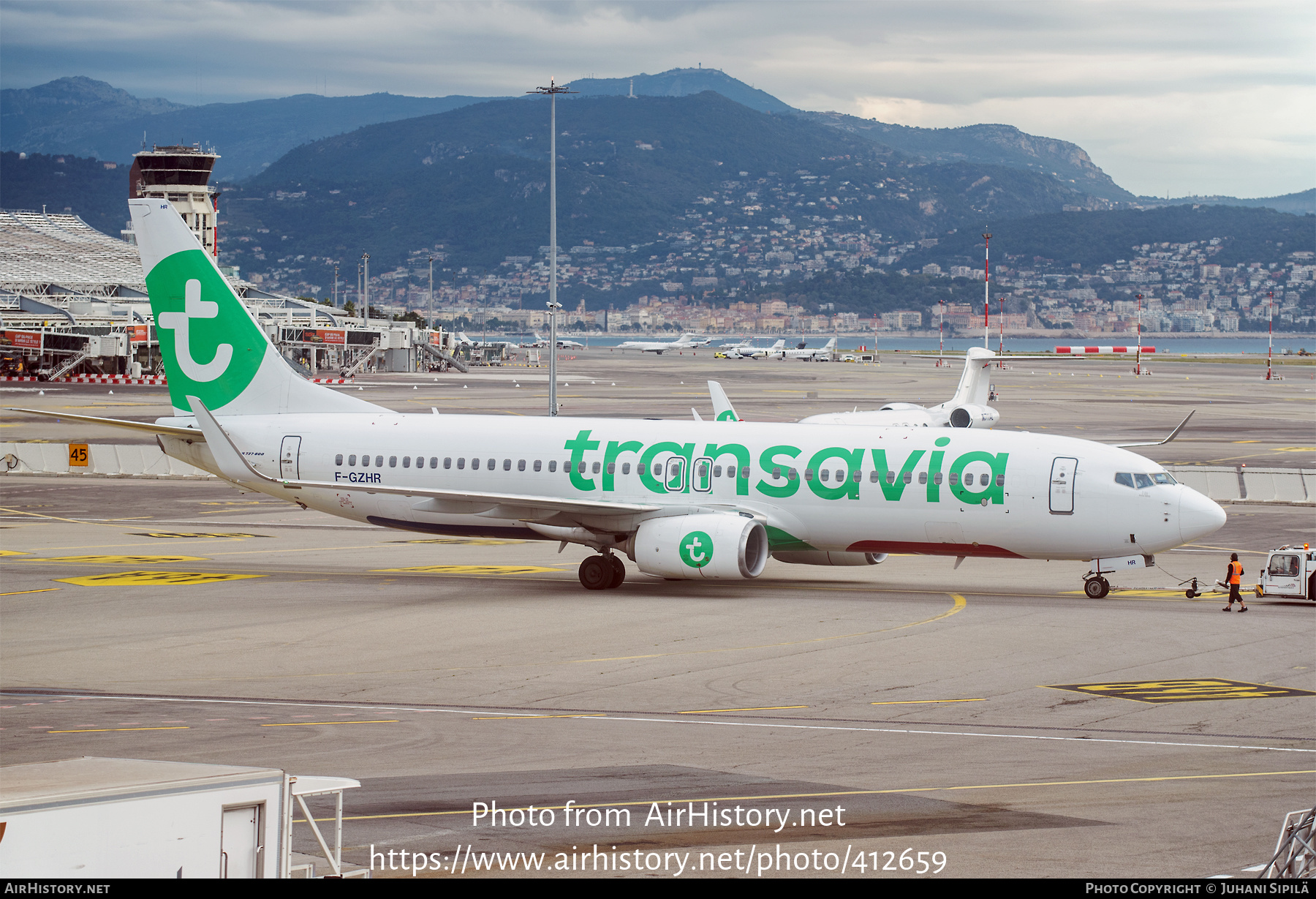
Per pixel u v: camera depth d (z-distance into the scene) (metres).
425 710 50.62
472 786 39.41
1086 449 75.56
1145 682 55.25
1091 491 73.62
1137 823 35.53
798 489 78.31
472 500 78.88
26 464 149.75
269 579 84.50
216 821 23.11
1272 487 127.31
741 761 42.59
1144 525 72.94
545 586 82.00
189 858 22.77
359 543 102.50
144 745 44.81
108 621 69.81
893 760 42.69
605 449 81.94
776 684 54.94
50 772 23.94
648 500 80.56
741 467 79.44
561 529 81.56
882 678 55.97
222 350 90.06
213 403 90.38
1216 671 57.44
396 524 86.44
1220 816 36.22
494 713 50.00
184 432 87.88
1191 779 40.28
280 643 64.19
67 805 21.36
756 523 76.81
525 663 59.31
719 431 81.69
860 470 77.44
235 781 23.38
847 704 51.38
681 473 80.19
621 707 50.88
